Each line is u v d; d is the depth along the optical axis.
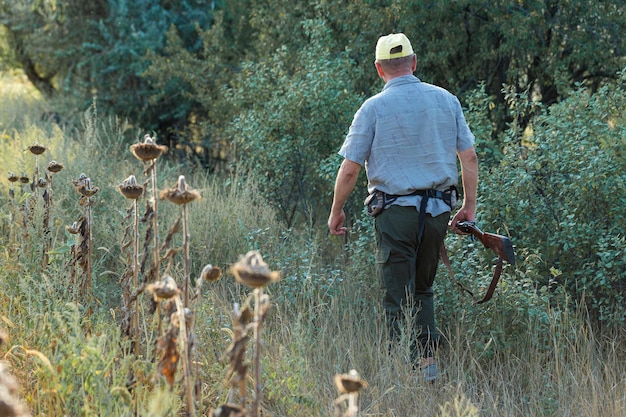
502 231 9.38
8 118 18.39
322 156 12.43
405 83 7.46
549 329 7.77
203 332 6.93
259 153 12.56
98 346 5.28
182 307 4.89
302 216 12.95
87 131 13.59
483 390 7.20
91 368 5.24
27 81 25.59
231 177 13.41
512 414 6.68
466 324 8.13
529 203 9.35
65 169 11.94
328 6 14.29
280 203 12.70
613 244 8.48
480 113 11.05
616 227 8.86
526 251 8.99
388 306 7.65
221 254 10.13
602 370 7.66
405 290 7.53
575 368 7.27
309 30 13.47
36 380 6.02
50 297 6.76
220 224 10.57
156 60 17.50
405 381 7.00
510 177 9.48
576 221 8.91
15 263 7.86
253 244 9.97
